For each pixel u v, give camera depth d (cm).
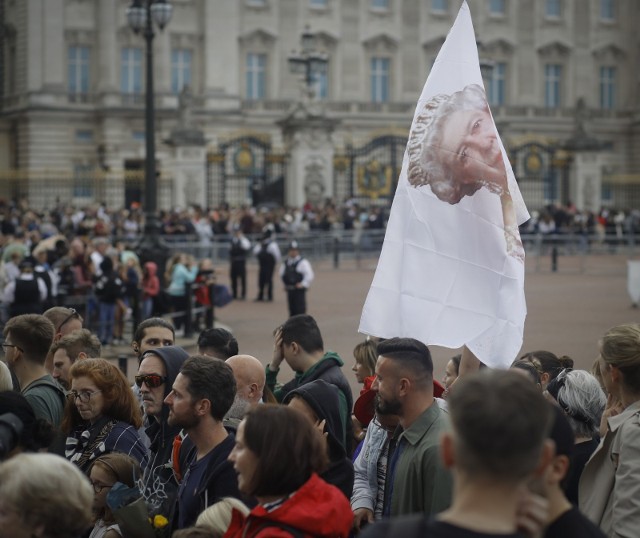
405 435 812
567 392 867
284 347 1105
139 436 964
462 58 959
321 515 650
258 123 8438
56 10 7931
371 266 5362
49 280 2550
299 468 656
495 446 452
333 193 6275
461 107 948
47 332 1059
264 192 6406
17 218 5294
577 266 5356
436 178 941
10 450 684
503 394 461
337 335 2853
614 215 6844
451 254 934
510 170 954
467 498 460
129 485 869
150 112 3083
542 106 9344
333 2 8731
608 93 9600
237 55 8369
